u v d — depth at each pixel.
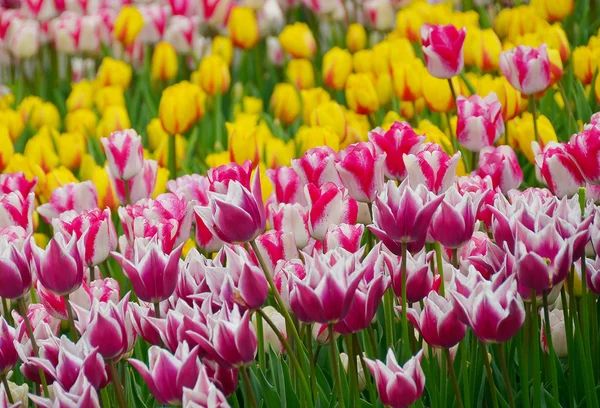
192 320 2.68
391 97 3.67
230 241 2.72
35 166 3.31
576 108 3.52
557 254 2.71
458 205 2.76
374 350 2.83
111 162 3.13
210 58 3.73
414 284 2.77
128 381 2.86
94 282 2.88
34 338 2.81
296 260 2.81
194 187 3.02
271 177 3.01
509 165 3.05
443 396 2.80
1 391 2.69
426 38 3.32
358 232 2.83
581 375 2.87
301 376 2.74
